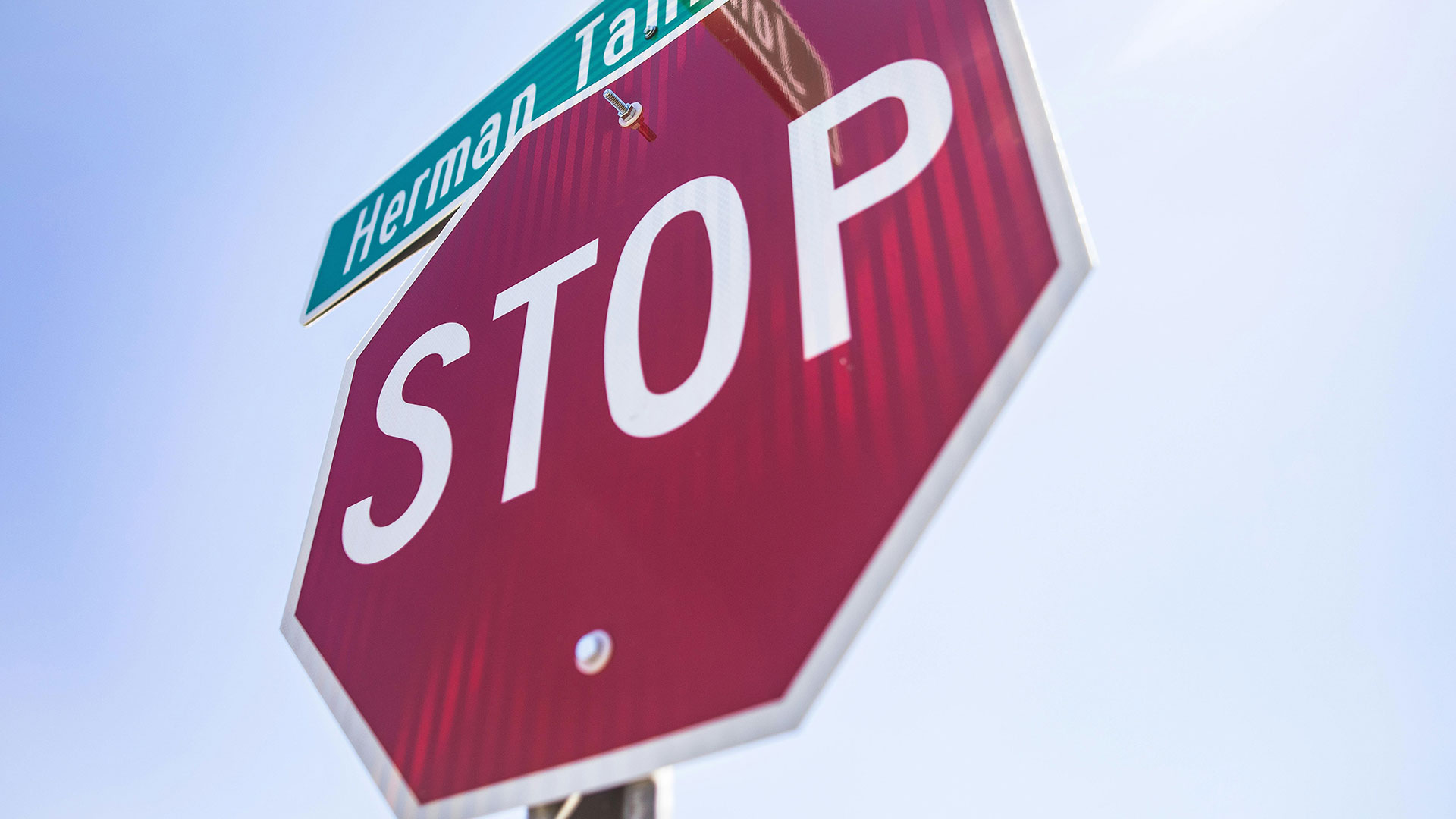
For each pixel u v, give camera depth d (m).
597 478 1.41
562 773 1.16
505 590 1.40
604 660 1.21
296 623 1.66
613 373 1.52
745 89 1.78
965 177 1.35
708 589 1.19
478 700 1.31
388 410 1.88
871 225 1.39
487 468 1.58
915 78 1.53
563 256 1.81
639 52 2.13
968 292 1.23
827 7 1.77
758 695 1.07
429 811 1.24
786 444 1.24
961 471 1.09
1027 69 1.41
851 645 1.04
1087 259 1.17
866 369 1.24
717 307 1.46
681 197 1.69
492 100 2.57
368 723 1.41
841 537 1.12
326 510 1.81
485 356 1.78
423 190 2.62
